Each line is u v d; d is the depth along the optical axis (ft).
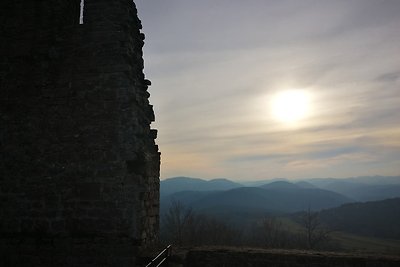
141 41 24.64
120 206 20.10
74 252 20.07
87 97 21.36
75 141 21.11
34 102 21.97
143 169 21.22
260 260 24.97
